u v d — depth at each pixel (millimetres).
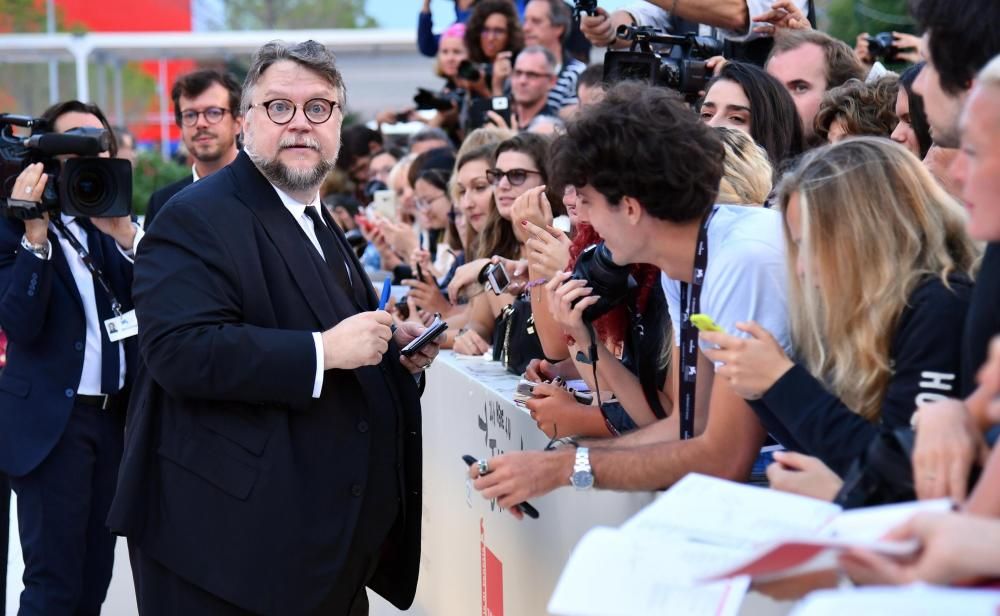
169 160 12695
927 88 1988
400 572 3127
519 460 2248
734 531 1548
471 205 4480
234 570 2676
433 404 4020
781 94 3252
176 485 2732
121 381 3979
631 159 2111
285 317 2795
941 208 1941
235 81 4676
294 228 2885
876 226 1914
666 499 1660
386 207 6441
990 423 1608
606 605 1477
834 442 1817
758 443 2082
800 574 1570
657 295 2551
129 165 3686
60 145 3617
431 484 4090
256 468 2695
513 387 3184
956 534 1301
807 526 1529
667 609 1467
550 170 2268
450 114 6898
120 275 3979
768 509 1603
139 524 2762
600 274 2477
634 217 2182
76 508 3902
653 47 3783
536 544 2740
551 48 6172
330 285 2900
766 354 1893
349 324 2699
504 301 3873
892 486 1665
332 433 2791
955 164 1684
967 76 1896
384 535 2951
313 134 2842
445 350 4180
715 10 3852
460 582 3633
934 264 1901
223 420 2719
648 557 1521
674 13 3887
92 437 3945
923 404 1654
